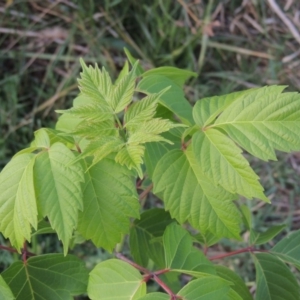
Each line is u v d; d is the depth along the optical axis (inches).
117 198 9.4
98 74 9.3
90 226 9.5
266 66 29.6
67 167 9.0
